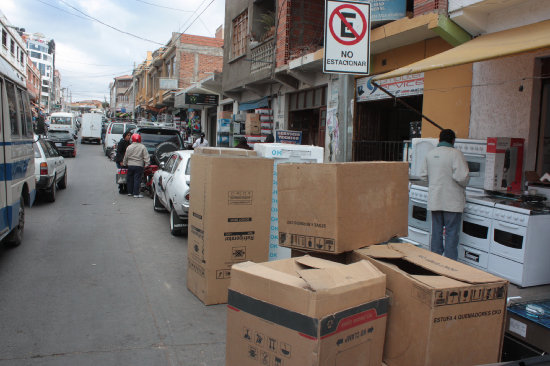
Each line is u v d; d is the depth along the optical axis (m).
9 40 33.31
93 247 6.98
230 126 19.08
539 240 5.06
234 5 16.58
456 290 2.38
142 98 47.09
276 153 5.37
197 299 4.88
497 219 5.35
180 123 30.45
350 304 2.30
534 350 2.63
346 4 5.09
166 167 9.69
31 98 7.68
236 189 4.67
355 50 5.14
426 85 8.23
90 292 5.01
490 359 2.54
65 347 3.69
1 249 6.71
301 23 12.59
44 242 7.21
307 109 13.16
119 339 3.87
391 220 3.33
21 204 6.96
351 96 5.53
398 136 10.41
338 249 2.92
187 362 3.52
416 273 2.97
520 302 3.00
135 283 5.36
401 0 8.40
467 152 6.46
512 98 6.55
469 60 5.00
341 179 2.93
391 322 2.60
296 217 3.15
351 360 2.32
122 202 11.46
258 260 4.83
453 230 5.64
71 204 10.92
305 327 2.15
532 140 6.33
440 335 2.37
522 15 6.48
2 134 5.66
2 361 3.41
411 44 8.74
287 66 12.11
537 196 5.52
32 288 5.08
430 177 5.73
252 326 2.43
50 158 11.07
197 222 4.86
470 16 6.89
